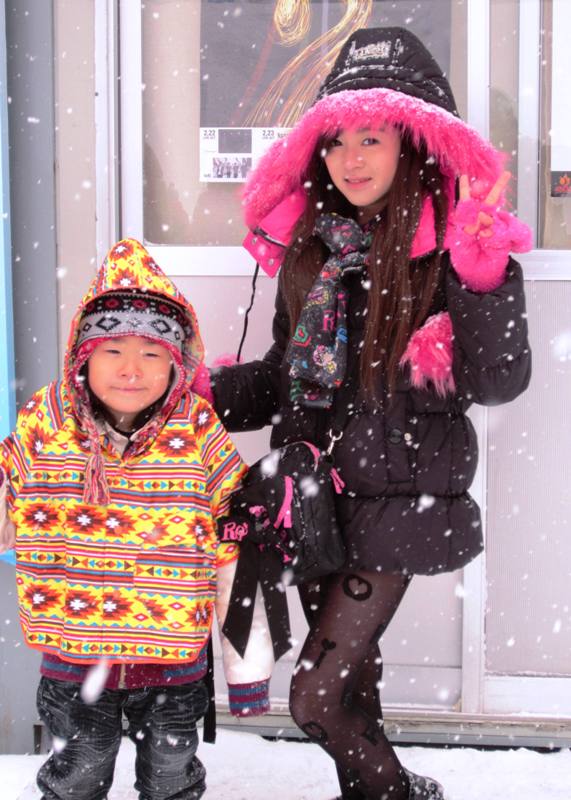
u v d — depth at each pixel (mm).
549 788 2551
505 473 2855
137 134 2854
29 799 2445
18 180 2746
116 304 2062
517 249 1961
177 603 2000
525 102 2781
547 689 2859
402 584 2191
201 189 2898
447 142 2158
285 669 2902
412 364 2041
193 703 2098
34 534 2016
